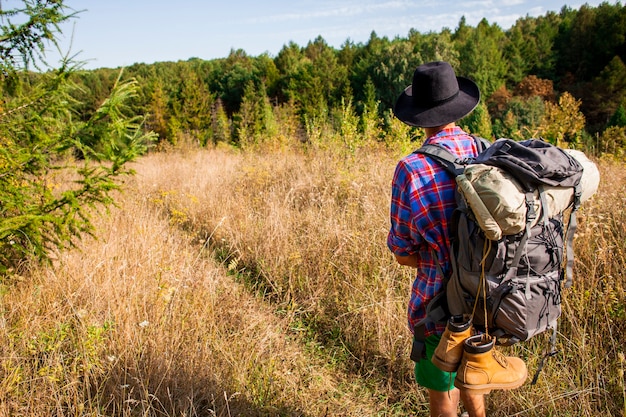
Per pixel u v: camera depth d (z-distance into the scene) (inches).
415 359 80.2
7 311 126.0
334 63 2225.6
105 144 130.6
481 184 62.6
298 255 174.1
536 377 77.0
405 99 85.5
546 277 65.4
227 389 112.0
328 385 122.5
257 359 124.0
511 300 64.2
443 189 74.0
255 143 492.1
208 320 139.3
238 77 2342.5
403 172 77.0
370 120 337.4
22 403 98.3
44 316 125.7
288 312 150.7
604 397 100.7
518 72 2428.6
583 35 2475.4
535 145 70.2
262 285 175.5
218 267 179.8
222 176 338.0
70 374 107.7
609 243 138.9
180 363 115.3
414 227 75.7
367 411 113.4
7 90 129.0
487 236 62.8
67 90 131.4
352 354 134.4
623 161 284.4
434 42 2038.6
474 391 69.5
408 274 154.1
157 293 138.9
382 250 168.4
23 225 120.6
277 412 109.7
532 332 65.9
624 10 2363.4
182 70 2304.4
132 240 175.9
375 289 151.3
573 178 64.7
